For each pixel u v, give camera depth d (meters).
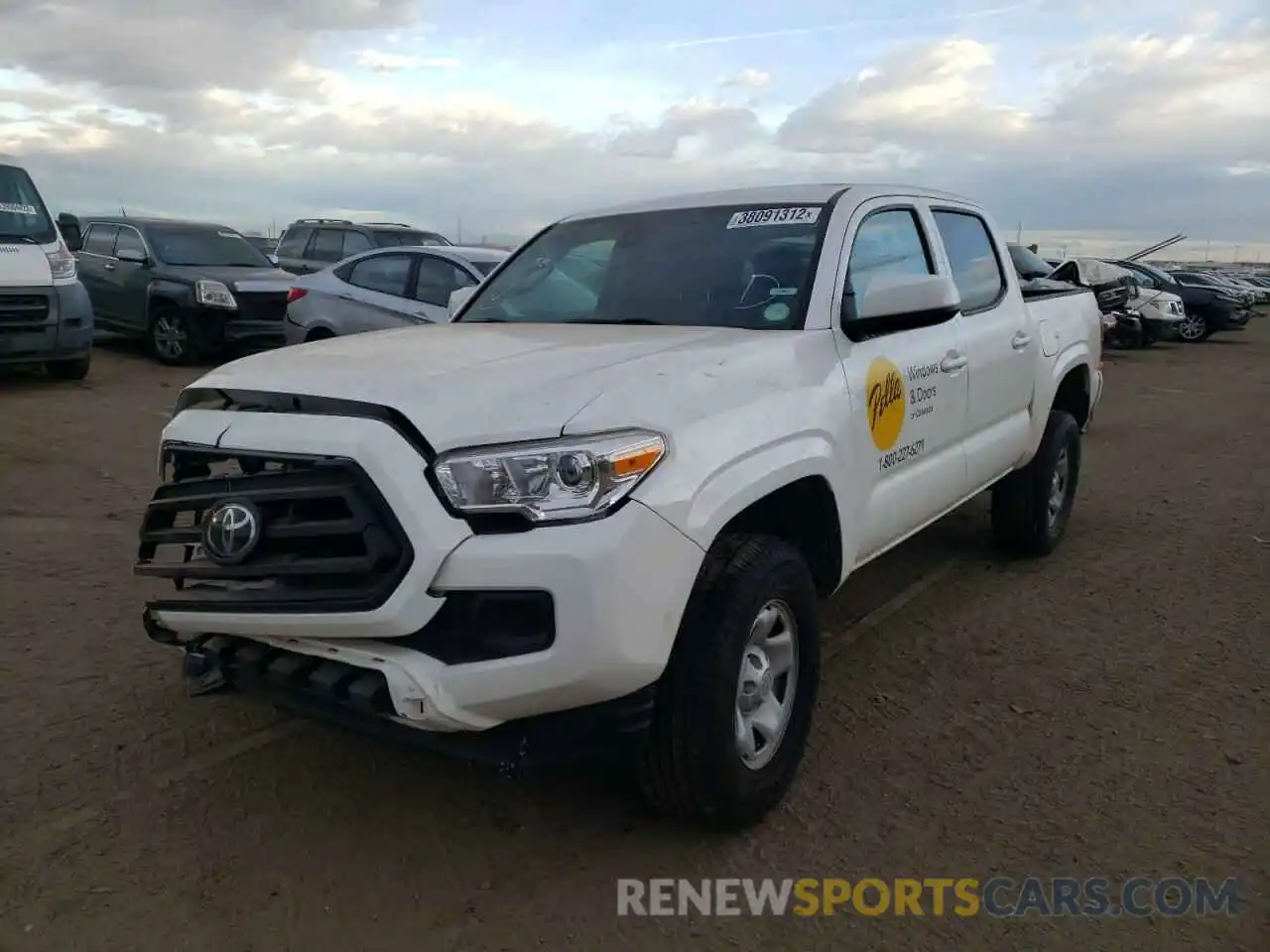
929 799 3.43
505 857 3.08
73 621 4.78
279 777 3.51
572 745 2.76
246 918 2.78
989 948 2.72
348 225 16.16
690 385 3.00
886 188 4.48
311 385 2.88
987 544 6.44
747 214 4.22
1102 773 3.61
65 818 3.23
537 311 4.25
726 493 2.90
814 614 3.36
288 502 2.77
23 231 10.74
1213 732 3.91
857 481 3.65
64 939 2.68
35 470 7.48
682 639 2.90
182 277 13.07
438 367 2.99
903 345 4.05
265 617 2.76
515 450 2.62
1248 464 9.34
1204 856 3.12
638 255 4.26
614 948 2.70
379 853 3.09
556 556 2.58
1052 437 5.81
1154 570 5.94
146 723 3.86
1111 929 2.79
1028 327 5.36
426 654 2.64
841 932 2.78
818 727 3.94
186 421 3.02
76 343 11.05
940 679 4.40
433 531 2.58
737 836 3.20
